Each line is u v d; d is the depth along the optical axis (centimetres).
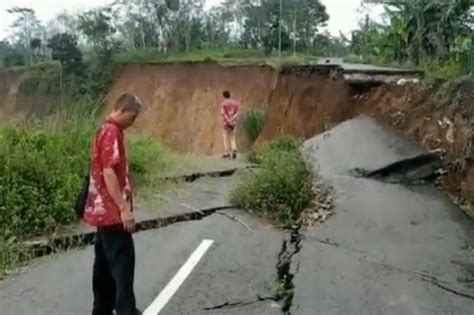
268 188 857
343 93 1667
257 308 518
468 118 1012
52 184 749
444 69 1265
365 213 826
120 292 433
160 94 3681
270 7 5222
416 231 755
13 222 679
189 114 3344
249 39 5484
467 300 546
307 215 823
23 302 518
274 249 686
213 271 607
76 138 929
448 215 820
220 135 3017
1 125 922
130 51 4947
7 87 4688
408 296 552
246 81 2897
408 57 1823
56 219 719
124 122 440
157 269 608
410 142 1141
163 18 5678
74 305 512
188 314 502
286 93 2141
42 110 1308
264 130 2138
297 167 915
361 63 2188
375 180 1009
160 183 994
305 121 1955
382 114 1358
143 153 1076
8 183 722
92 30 5044
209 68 3372
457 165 981
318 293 555
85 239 690
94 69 4397
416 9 1678
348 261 648
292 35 4881
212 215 833
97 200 434
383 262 646
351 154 1128
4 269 595
